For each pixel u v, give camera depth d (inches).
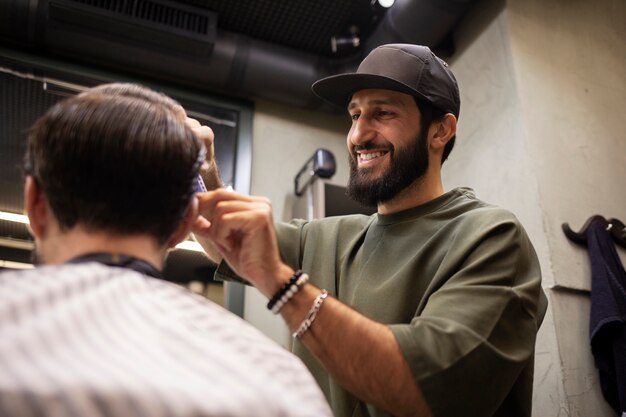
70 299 21.6
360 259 55.0
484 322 41.9
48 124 28.0
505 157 91.4
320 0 103.3
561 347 75.9
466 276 45.3
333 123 120.1
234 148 108.5
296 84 107.5
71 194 26.6
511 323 43.3
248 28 107.7
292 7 104.4
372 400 39.9
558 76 96.7
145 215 27.4
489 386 40.4
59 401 17.5
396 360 39.1
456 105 59.0
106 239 26.6
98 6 92.9
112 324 21.6
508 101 93.6
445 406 39.0
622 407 68.9
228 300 96.7
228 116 111.0
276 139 113.5
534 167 86.4
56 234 26.9
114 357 20.0
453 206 54.8
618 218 89.2
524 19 99.3
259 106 114.9
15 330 19.3
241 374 21.9
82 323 20.9
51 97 99.6
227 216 39.5
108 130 27.6
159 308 23.6
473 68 102.9
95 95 29.5
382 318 48.4
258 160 110.3
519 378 46.6
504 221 48.5
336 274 56.1
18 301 20.6
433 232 52.6
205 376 20.9
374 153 56.4
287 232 59.8
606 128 96.7
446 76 58.4
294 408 21.5
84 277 23.0
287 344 96.7
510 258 46.5
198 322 24.0
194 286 99.6
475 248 47.2
